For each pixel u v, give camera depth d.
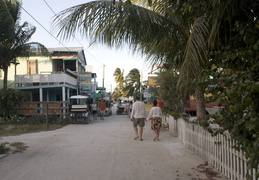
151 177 5.07
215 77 3.77
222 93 3.29
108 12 5.12
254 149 2.85
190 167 5.73
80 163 6.17
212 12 4.46
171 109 13.11
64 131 12.87
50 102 17.62
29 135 11.42
